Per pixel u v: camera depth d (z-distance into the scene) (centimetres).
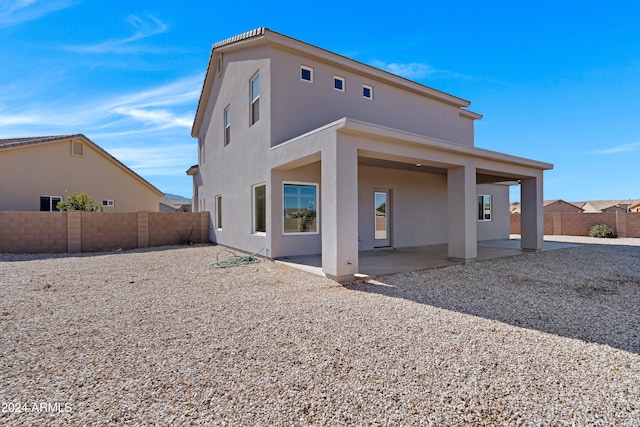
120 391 251
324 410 225
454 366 290
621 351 324
